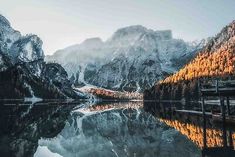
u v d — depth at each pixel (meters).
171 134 37.53
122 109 119.00
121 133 43.25
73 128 50.53
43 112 85.44
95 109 120.19
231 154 22.78
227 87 40.53
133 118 69.38
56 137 39.19
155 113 83.75
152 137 36.53
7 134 38.25
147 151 27.69
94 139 38.12
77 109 117.56
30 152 27.47
